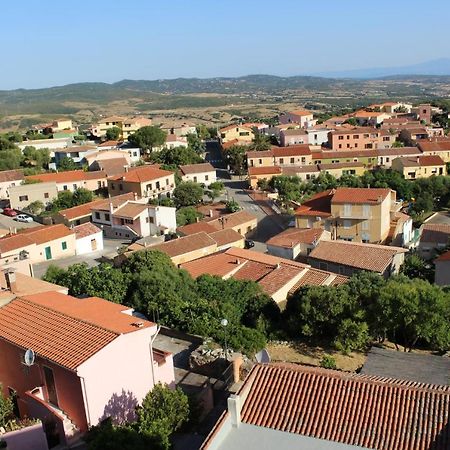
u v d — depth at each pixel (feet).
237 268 175.11
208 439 62.95
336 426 64.03
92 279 145.59
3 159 420.36
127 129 629.92
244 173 471.62
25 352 87.61
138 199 328.29
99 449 73.00
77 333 89.61
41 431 80.12
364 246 196.75
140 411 83.61
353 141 514.27
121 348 87.92
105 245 271.69
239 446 63.41
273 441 63.67
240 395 68.03
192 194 355.36
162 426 79.92
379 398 66.69
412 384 72.74
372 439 61.77
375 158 456.04
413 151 456.86
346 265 186.80
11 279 106.11
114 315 98.99
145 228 281.95
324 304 122.42
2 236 242.37
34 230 247.91
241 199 386.32
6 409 86.02
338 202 257.96
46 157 451.12
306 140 549.13
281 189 387.14
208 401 94.12
